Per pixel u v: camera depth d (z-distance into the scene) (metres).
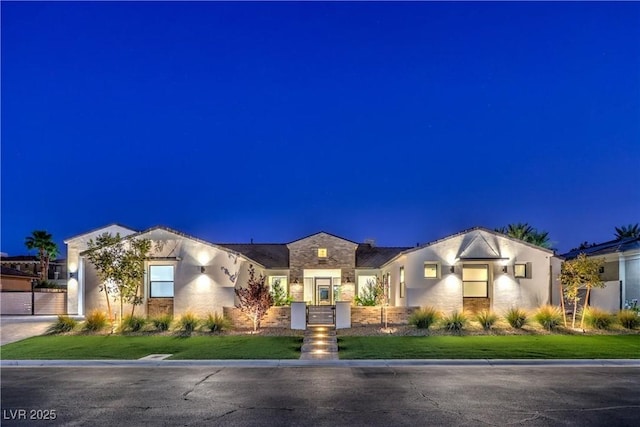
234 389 12.30
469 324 23.30
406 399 11.13
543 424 9.20
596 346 18.52
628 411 10.07
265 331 23.06
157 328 23.20
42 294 36.56
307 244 35.53
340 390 12.11
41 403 10.96
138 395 11.70
